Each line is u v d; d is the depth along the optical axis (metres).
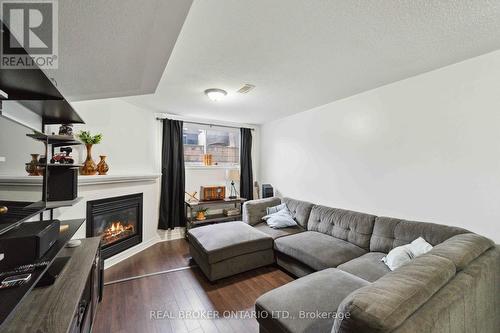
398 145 2.44
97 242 1.92
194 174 4.27
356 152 2.89
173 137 3.91
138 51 1.35
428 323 0.86
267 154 4.70
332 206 3.24
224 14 1.33
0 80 1.15
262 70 2.13
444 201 2.08
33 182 1.35
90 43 1.19
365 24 1.44
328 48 1.74
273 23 1.42
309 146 3.64
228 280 2.51
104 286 2.37
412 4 1.26
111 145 3.05
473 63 1.90
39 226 1.33
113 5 0.93
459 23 1.44
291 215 3.52
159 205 3.87
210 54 1.82
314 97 2.99
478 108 1.88
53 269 1.38
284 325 1.27
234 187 4.61
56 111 1.73
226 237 2.69
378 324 0.78
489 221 1.82
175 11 1.02
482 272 1.27
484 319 1.29
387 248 2.26
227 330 1.74
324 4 1.26
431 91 2.17
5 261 1.11
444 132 2.08
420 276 1.04
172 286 2.37
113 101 3.07
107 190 2.85
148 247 3.52
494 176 1.79
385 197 2.56
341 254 2.30
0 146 0.98
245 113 3.88
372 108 2.70
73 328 1.05
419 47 1.74
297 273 2.51
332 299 1.44
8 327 0.91
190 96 2.93
